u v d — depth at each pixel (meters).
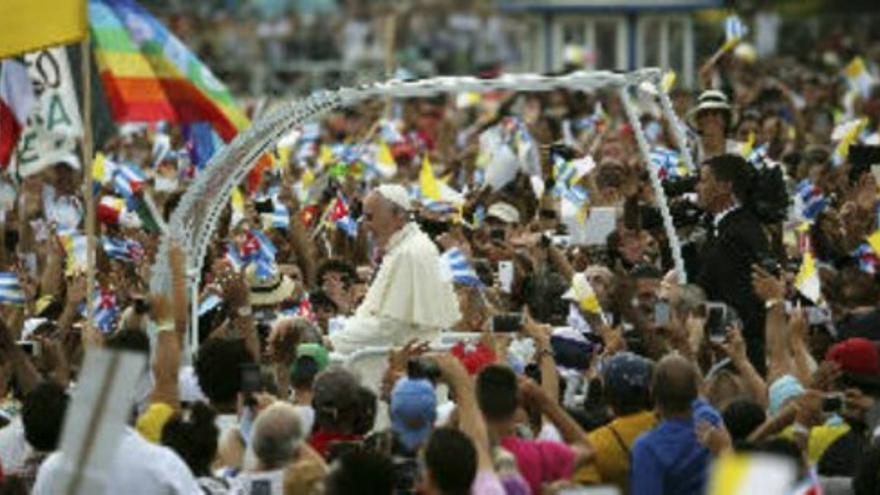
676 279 42.78
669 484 33.88
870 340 41.16
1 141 55.91
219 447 35.16
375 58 133.75
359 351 40.38
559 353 39.59
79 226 56.59
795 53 107.88
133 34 58.22
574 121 69.25
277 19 142.62
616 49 91.44
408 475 33.19
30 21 42.44
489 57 138.50
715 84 66.81
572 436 34.59
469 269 42.75
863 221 49.19
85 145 41.94
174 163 59.75
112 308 44.84
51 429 34.12
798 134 67.31
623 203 51.00
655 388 34.06
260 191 54.09
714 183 42.53
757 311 42.16
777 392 36.91
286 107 43.16
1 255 50.66
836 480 35.84
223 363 35.69
